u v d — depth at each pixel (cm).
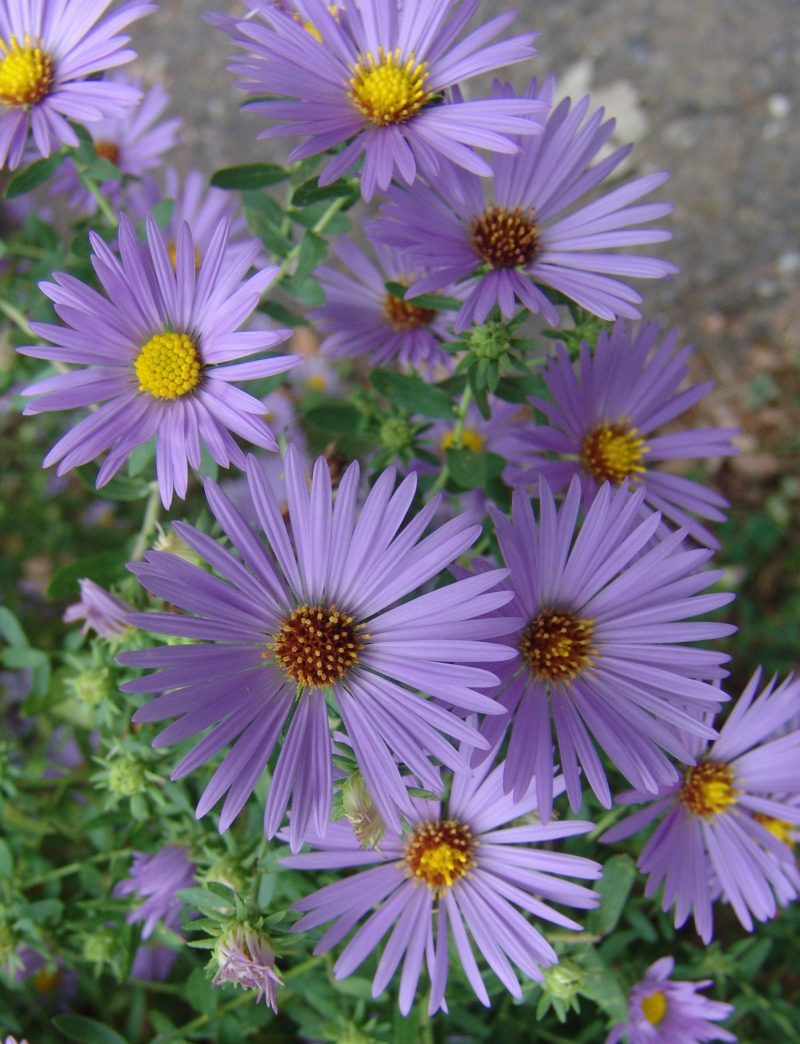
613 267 18
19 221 28
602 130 19
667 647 17
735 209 37
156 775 19
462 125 17
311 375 29
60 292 17
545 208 19
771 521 32
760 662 30
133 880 20
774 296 36
